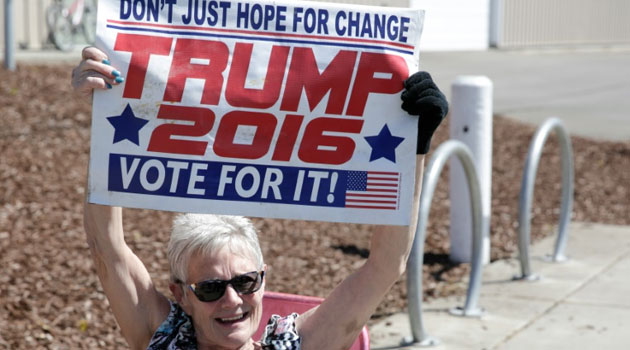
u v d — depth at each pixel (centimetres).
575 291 644
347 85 281
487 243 706
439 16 2497
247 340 296
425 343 535
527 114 1495
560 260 718
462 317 586
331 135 282
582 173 1044
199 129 279
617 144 1211
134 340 308
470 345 538
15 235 666
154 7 277
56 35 1708
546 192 951
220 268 285
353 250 711
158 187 280
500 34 2712
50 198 750
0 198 738
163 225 721
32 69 1218
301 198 282
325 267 666
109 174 279
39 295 566
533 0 2858
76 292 575
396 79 281
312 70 280
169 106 278
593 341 546
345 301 302
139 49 277
